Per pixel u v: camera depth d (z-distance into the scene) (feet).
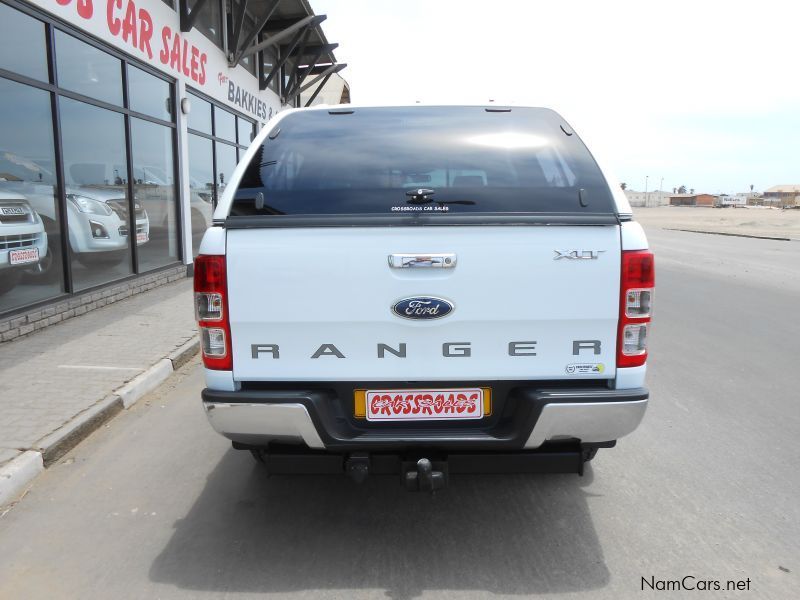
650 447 13.14
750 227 106.83
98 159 25.53
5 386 15.65
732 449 13.02
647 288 8.38
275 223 8.30
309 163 9.40
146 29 29.07
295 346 8.48
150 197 30.63
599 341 8.48
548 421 8.32
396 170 9.43
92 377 16.43
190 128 35.99
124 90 27.45
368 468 8.73
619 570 8.80
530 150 9.73
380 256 8.29
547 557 9.14
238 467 12.28
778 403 15.84
